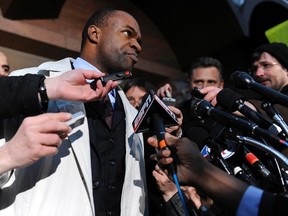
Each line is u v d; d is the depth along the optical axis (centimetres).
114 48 185
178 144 131
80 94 145
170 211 167
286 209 111
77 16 374
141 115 153
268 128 142
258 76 273
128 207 169
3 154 135
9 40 343
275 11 409
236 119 142
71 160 158
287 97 144
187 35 414
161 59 419
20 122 159
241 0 388
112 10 195
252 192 118
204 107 151
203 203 166
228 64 409
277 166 149
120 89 195
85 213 153
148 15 420
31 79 143
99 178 167
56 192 152
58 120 136
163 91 237
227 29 387
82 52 194
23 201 150
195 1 387
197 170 126
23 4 330
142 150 188
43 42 348
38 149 133
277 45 275
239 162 161
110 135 177
